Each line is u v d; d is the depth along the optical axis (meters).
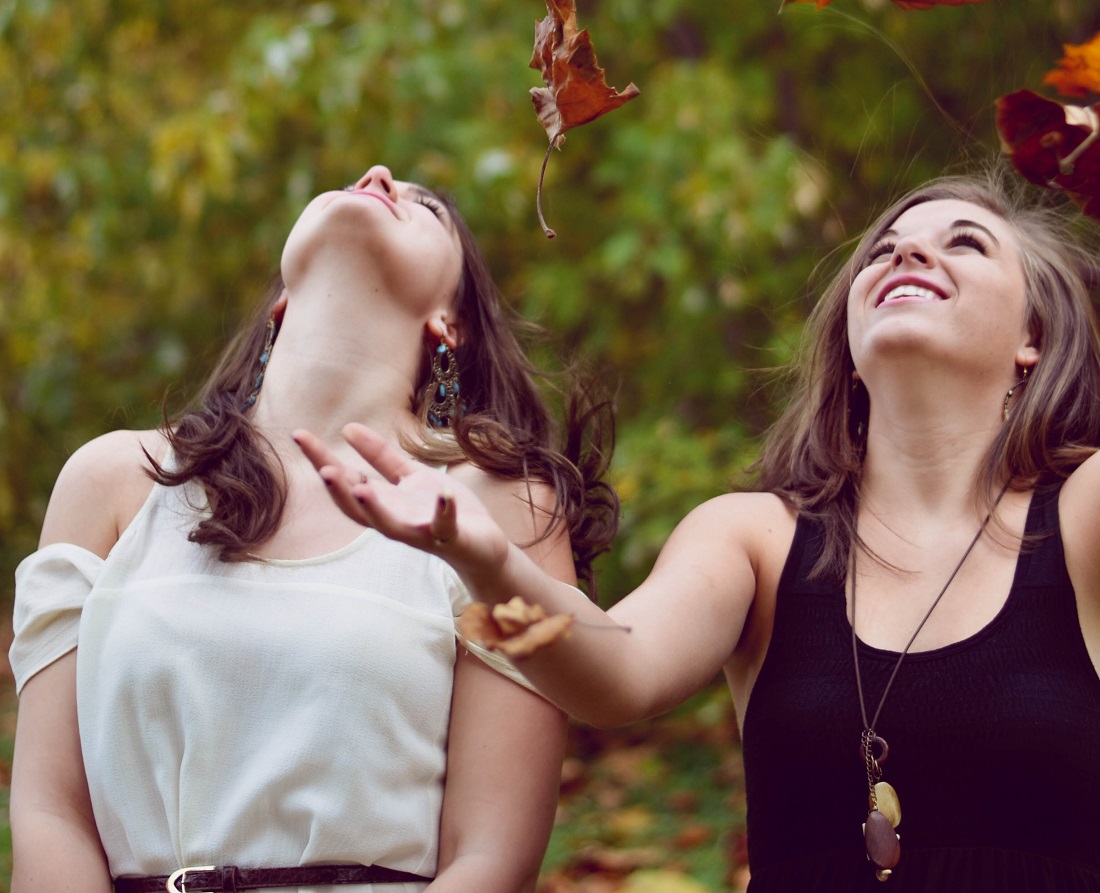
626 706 2.15
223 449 2.57
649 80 5.98
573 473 2.77
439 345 2.80
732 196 5.16
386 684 2.41
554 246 5.88
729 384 5.49
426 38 5.64
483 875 2.38
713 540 2.51
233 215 6.12
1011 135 2.13
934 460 2.49
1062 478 2.46
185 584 2.46
